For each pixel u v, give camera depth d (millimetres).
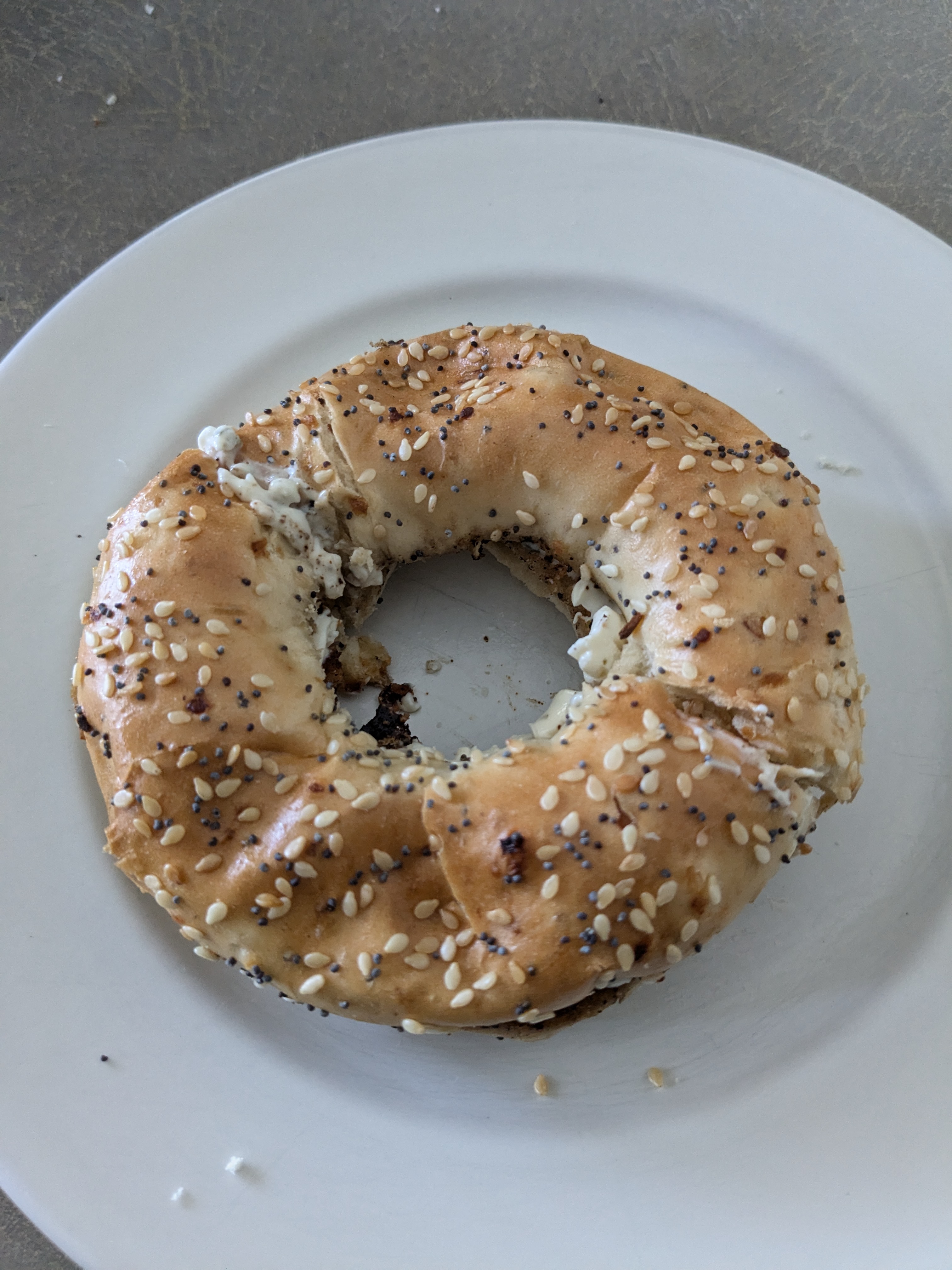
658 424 155
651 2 220
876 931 161
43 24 223
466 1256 146
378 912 137
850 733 146
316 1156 151
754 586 146
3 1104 152
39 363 180
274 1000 160
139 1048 156
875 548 175
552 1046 158
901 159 207
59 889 162
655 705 142
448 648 172
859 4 217
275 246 186
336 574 159
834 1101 152
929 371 177
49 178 216
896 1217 146
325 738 146
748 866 140
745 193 184
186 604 146
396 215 186
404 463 156
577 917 134
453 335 165
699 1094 154
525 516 159
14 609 172
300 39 223
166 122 219
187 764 141
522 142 187
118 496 178
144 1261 146
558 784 139
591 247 185
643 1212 147
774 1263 145
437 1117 154
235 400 183
